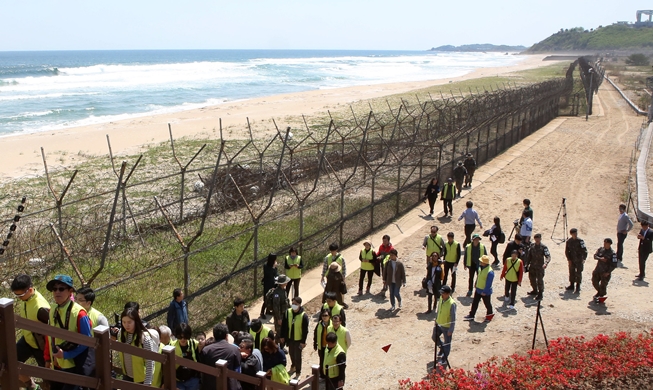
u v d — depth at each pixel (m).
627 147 36.72
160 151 28.67
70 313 6.37
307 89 84.69
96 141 34.22
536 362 9.98
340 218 18.47
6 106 56.53
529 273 14.50
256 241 14.57
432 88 72.56
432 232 14.60
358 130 32.91
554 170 30.33
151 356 5.76
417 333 12.73
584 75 66.06
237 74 120.12
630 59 142.88
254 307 14.04
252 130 36.44
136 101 63.25
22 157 29.22
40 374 4.63
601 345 10.66
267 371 8.87
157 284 13.17
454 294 14.97
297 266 13.76
